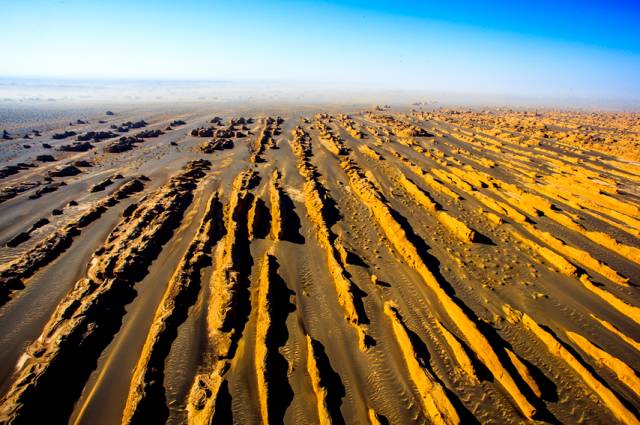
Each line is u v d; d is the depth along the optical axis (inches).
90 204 1663.4
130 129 3705.7
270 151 2623.0
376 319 972.6
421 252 1294.3
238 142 2965.1
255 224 1378.0
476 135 3649.1
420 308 1019.3
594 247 1417.3
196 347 850.1
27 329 893.8
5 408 663.1
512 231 1498.5
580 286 1162.0
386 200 1729.8
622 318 1027.9
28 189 1851.6
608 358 863.7
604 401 775.7
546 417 737.0
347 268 1172.5
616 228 1571.1
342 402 746.8
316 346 870.4
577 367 846.5
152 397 729.0
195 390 748.6
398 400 756.0
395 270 1192.2
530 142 3208.7
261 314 945.5
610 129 4589.1
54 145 2847.0
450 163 2455.7
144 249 1190.3
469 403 751.7
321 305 1014.4
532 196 1818.4
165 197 1617.9
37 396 699.4
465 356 844.6
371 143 2960.1
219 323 903.1
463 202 1777.8
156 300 1002.7
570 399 778.8
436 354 864.9
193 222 1440.7
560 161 2581.2
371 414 721.6
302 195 1738.4
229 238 1282.0
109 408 712.4
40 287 1049.5
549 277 1202.0
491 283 1151.6
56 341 806.5
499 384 797.9
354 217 1557.6
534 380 800.9
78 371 785.6
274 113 5083.7
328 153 2546.8
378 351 873.5
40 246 1235.2
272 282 1064.8
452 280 1149.1
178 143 2965.1
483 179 2087.8
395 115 5339.6
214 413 690.8
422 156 2600.9
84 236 1341.0
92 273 1088.2
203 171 2118.6
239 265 1151.6
